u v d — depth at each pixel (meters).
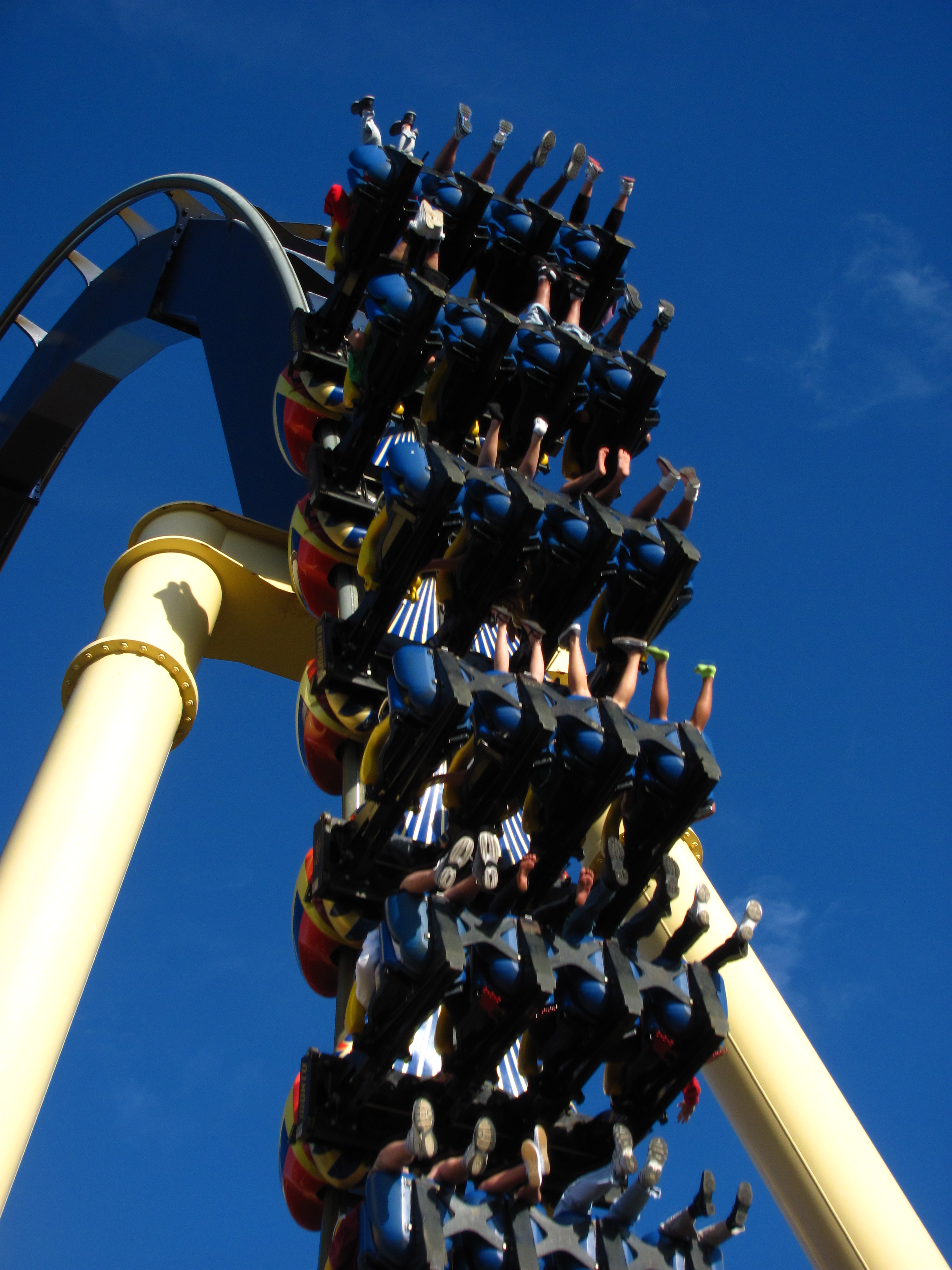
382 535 15.17
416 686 12.91
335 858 14.51
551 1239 11.12
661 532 15.55
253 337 24.58
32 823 15.63
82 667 17.75
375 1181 10.91
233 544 21.05
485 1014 12.33
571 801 13.53
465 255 18.31
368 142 18.52
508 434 17.77
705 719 14.05
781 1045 17.53
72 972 14.34
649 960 13.22
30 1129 13.29
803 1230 16.70
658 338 17.77
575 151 18.72
